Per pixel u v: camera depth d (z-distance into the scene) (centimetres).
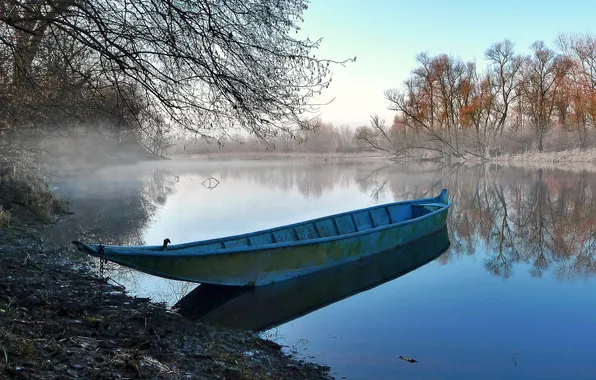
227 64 554
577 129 4397
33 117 890
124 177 3278
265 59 554
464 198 2256
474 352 582
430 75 5041
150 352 448
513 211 1847
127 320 570
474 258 1103
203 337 560
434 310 742
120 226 1428
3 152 1206
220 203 2083
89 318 523
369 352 580
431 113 5253
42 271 748
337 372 520
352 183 3064
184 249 788
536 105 4747
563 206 1931
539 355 571
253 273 821
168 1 519
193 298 766
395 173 3891
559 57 4506
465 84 4934
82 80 652
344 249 968
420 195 2392
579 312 728
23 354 356
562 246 1224
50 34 592
